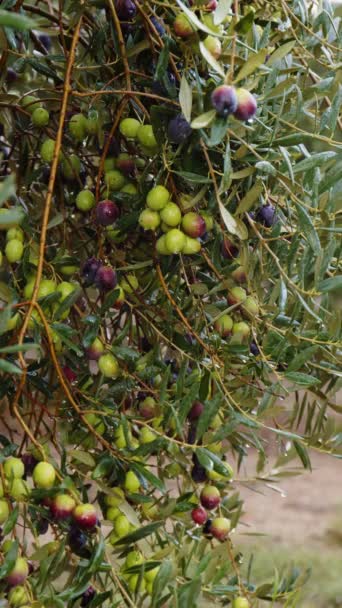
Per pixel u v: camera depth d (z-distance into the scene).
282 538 3.19
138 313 1.00
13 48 1.03
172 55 0.89
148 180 1.03
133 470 0.92
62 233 1.06
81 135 1.04
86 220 1.14
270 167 0.85
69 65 0.91
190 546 1.17
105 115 1.05
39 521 0.98
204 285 0.96
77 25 0.94
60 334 0.88
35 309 0.89
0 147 1.21
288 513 3.60
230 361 0.98
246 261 0.93
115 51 0.95
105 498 0.99
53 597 0.87
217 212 0.96
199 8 0.86
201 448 0.90
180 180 0.95
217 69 0.81
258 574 2.73
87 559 0.93
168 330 0.98
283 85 0.88
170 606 0.91
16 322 0.93
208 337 0.99
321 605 2.53
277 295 0.93
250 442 1.07
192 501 1.05
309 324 1.00
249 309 0.97
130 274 1.02
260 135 0.92
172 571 0.92
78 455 0.91
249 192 0.88
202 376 0.94
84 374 0.99
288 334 0.92
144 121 0.99
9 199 1.05
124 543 0.92
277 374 0.92
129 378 0.97
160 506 1.02
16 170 1.11
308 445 1.00
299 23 0.97
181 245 0.92
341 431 1.00
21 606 0.86
